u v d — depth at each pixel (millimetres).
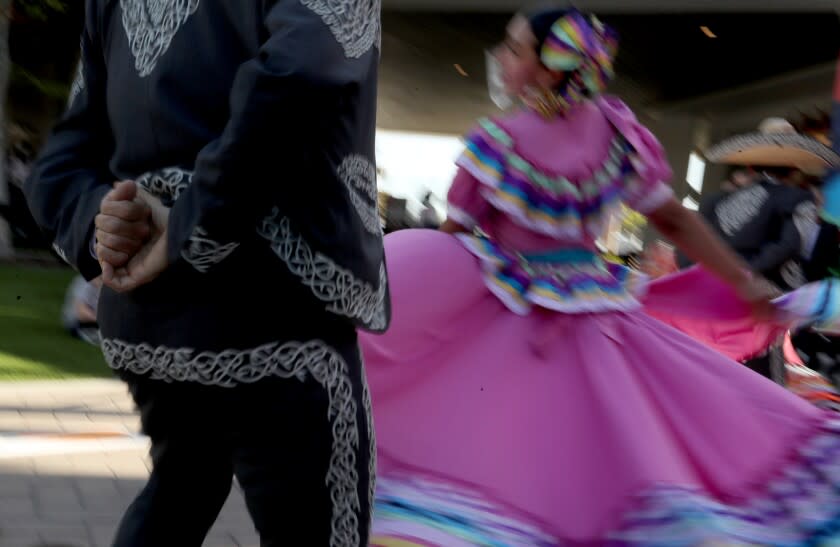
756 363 4664
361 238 2020
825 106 18125
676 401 3109
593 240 3236
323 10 1861
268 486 2035
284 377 1988
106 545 3834
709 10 13242
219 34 1985
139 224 1994
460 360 3113
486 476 2900
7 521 4016
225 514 4430
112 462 5074
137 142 2082
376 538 2822
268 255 1929
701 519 2754
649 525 2771
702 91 20469
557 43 3143
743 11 13289
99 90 2301
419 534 2809
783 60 17281
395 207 22422
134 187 2006
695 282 3535
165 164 2039
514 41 3225
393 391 3047
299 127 1822
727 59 17766
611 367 3053
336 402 2039
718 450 3049
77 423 5871
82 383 7012
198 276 1962
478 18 16266
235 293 1962
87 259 2139
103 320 2162
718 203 5594
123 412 6234
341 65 1861
